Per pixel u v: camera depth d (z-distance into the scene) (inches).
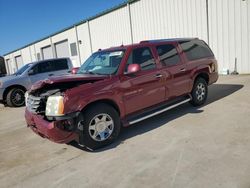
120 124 186.2
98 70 204.4
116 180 131.2
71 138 164.1
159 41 226.2
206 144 161.3
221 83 378.9
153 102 208.5
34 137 222.1
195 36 510.0
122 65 190.9
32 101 183.3
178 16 532.7
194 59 250.7
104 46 760.3
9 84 394.0
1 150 197.8
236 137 167.5
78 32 880.9
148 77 202.1
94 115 169.8
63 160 163.9
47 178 142.7
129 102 190.4
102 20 746.2
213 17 474.6
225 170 127.9
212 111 234.2
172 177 127.1
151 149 163.6
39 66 425.1
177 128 197.3
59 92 170.4
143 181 126.8
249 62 441.7
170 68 221.5
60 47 1032.8
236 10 441.1
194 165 136.3
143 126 211.5
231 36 455.8
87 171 144.7
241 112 221.8
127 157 156.1
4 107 412.5
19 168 160.4
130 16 644.7
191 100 250.4
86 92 167.5
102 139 174.9
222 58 475.8
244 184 114.9
